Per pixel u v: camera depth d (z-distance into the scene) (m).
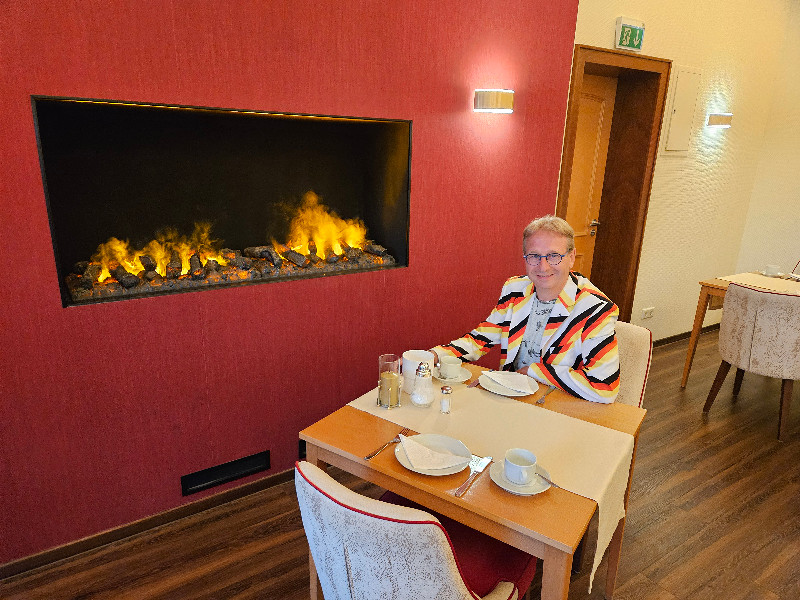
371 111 2.25
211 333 2.01
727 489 2.45
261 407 2.23
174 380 1.96
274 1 1.89
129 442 1.92
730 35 4.04
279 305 2.17
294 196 2.65
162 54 1.70
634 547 2.05
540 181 3.11
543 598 1.09
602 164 4.03
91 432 1.83
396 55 2.27
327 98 2.11
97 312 1.75
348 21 2.09
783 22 4.39
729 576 1.92
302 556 1.92
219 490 2.20
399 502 1.49
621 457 1.28
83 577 1.79
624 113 3.88
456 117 2.57
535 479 1.18
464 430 1.39
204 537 2.01
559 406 1.54
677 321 4.66
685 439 2.91
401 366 1.67
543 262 1.64
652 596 1.81
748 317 2.95
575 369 1.70
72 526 1.87
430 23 2.34
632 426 1.43
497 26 2.60
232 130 2.39
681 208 4.25
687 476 2.55
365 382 2.57
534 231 1.65
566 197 3.44
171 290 1.94
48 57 1.52
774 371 2.89
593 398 1.57
